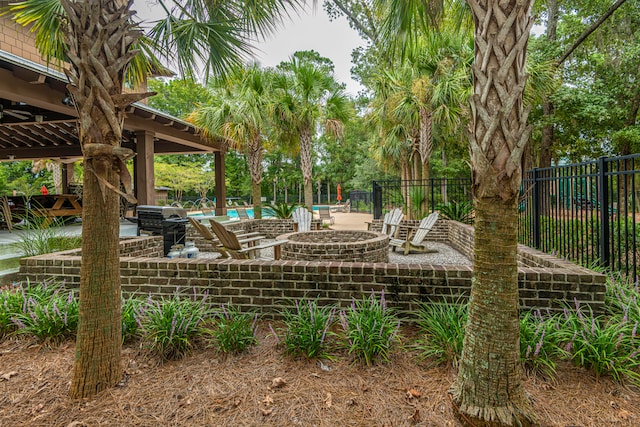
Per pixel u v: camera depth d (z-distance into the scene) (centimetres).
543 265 342
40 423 176
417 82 786
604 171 357
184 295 321
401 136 1089
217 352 241
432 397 191
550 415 176
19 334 261
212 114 943
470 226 695
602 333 215
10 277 387
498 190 156
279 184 3194
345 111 1050
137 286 330
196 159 2828
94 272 196
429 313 277
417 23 297
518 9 150
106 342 201
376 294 296
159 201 1501
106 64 182
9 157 998
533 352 212
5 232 703
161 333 240
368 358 223
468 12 306
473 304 171
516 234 163
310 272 303
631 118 1090
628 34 1065
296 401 191
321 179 3212
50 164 1847
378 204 1010
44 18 261
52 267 352
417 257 670
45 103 544
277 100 956
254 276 311
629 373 198
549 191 473
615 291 288
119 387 204
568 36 1148
